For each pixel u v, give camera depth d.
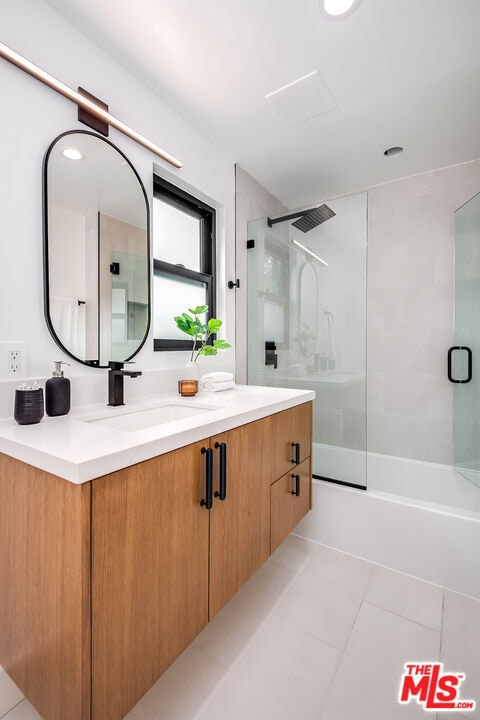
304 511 1.61
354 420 1.92
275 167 2.20
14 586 0.82
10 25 1.03
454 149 2.01
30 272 1.09
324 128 1.80
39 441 0.77
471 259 1.99
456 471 2.12
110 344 1.35
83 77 1.24
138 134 1.43
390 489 2.35
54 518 0.69
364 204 1.94
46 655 0.74
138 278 1.48
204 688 1.00
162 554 0.81
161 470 0.80
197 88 1.51
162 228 1.79
